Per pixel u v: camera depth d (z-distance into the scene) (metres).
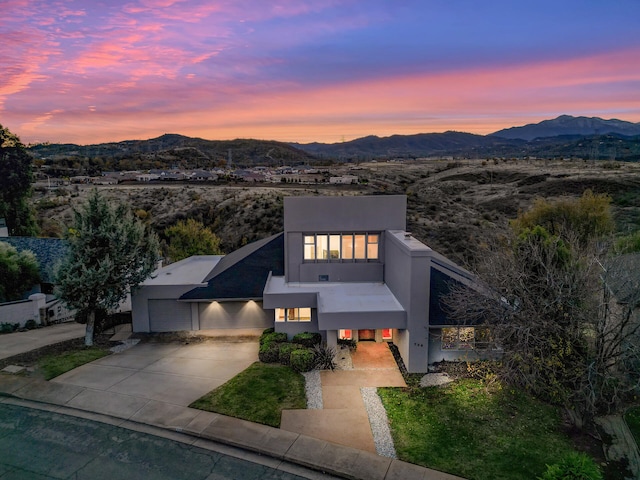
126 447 11.70
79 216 19.09
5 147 44.56
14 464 10.83
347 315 17.16
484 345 17.31
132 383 15.38
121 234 19.27
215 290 21.02
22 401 14.04
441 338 17.17
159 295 21.12
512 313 13.55
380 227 21.22
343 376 16.39
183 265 26.36
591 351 13.08
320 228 21.23
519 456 11.83
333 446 12.03
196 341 20.19
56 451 11.42
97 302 19.58
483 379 15.76
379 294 19.84
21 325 23.83
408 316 16.75
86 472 10.59
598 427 13.22
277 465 11.26
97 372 16.28
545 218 37.28
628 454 12.02
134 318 21.28
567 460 10.09
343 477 10.93
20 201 46.12
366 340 19.77
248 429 12.64
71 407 13.67
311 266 21.59
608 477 11.10
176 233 34.88
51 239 31.70
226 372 16.53
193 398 14.34
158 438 12.19
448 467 11.31
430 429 13.05
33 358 17.59
